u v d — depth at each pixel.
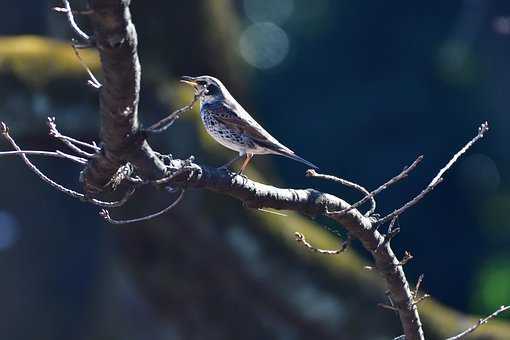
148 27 14.68
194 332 14.04
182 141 12.95
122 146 5.96
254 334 13.97
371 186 26.02
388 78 26.77
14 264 25.75
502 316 23.19
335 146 26.56
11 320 25.80
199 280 13.78
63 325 26.12
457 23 23.03
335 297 13.62
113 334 20.42
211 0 15.14
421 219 25.89
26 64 12.15
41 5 22.19
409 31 26.66
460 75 24.23
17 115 11.99
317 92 27.22
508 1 20.09
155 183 6.18
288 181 26.27
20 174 25.23
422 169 25.80
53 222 25.86
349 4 27.19
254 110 15.95
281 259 13.67
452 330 12.94
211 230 13.48
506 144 25.33
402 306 7.20
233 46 15.66
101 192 6.29
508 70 23.45
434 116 25.98
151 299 14.42
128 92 5.69
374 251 7.03
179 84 13.77
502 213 25.56
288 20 27.62
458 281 25.72
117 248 16.81
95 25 5.43
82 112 12.19
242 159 13.48
